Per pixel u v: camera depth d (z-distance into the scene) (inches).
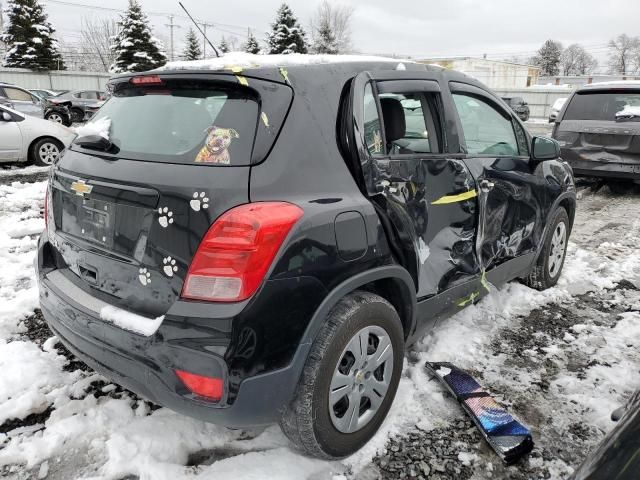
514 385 117.6
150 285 78.2
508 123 143.8
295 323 77.5
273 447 94.7
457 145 117.6
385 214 93.8
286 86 85.3
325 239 80.9
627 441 51.9
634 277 186.1
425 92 111.6
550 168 159.9
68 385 111.9
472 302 126.9
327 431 85.6
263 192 76.4
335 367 84.0
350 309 85.5
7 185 326.6
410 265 100.3
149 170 79.9
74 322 87.0
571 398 113.1
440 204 108.7
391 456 94.0
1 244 208.7
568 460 95.1
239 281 72.2
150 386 77.5
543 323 148.6
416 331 108.7
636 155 292.7
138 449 92.8
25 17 1520.7
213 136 80.0
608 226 254.7
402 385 113.8
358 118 91.8
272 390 76.5
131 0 1585.9
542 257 164.6
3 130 378.9
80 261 90.9
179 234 74.5
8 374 113.6
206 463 91.7
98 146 89.9
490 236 128.2
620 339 140.3
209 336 72.0
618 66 3112.7
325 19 1998.0
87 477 87.5
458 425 102.6
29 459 91.1
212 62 90.6
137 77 94.0
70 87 1526.8
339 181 87.8
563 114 322.3
